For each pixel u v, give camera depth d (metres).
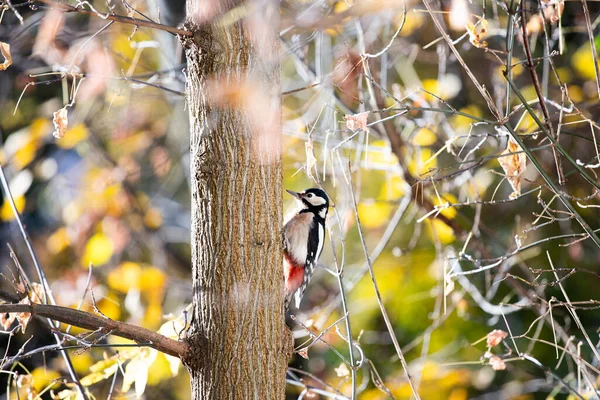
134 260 15.93
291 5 10.63
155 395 13.88
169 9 11.61
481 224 11.88
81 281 13.84
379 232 15.32
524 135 7.29
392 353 14.80
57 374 10.16
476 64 13.47
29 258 14.41
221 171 6.20
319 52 11.25
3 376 12.23
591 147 12.97
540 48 13.31
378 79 12.72
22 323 6.48
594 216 13.20
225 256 6.22
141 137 16.92
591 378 8.81
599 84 6.99
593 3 12.79
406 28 12.18
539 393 13.76
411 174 11.65
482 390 14.30
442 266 11.91
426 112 12.16
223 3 6.13
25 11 12.96
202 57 6.16
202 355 6.25
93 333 5.82
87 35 11.35
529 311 14.07
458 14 7.32
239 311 6.22
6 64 6.60
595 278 13.22
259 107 6.17
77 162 16.08
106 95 14.34
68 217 15.36
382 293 14.99
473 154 12.98
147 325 13.38
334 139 11.82
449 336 14.47
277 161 6.41
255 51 6.19
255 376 6.25
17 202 12.79
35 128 13.61
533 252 12.91
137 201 16.16
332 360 14.39
